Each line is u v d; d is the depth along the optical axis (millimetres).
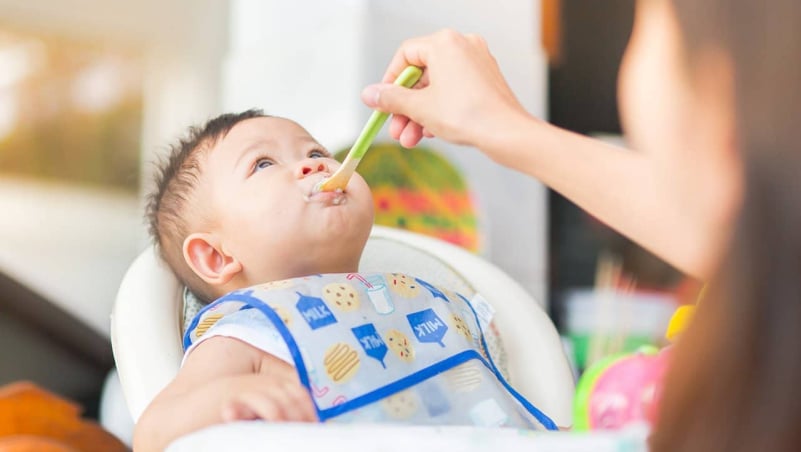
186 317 992
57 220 2822
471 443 449
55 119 2844
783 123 351
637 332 2113
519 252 2238
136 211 2877
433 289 969
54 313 2582
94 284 2828
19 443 1567
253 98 2311
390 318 885
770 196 353
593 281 2348
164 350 885
